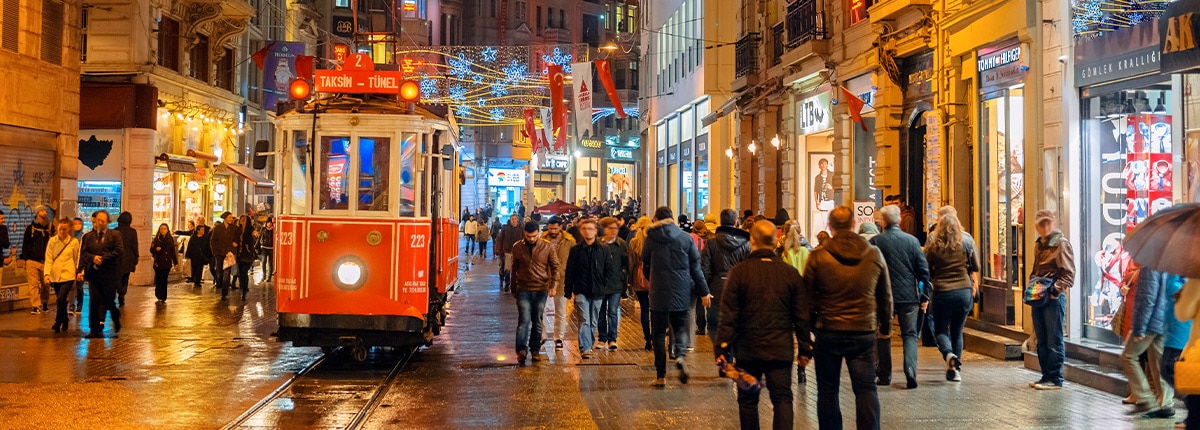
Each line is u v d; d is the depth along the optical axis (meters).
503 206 70.31
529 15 71.44
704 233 15.45
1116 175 11.76
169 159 27.50
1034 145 13.36
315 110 11.79
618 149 73.88
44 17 19.31
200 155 28.91
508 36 69.50
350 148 11.73
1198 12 9.59
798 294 7.08
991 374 11.17
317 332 11.64
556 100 25.53
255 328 15.95
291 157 11.85
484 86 64.00
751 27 27.89
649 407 9.45
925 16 16.92
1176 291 8.31
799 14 23.41
